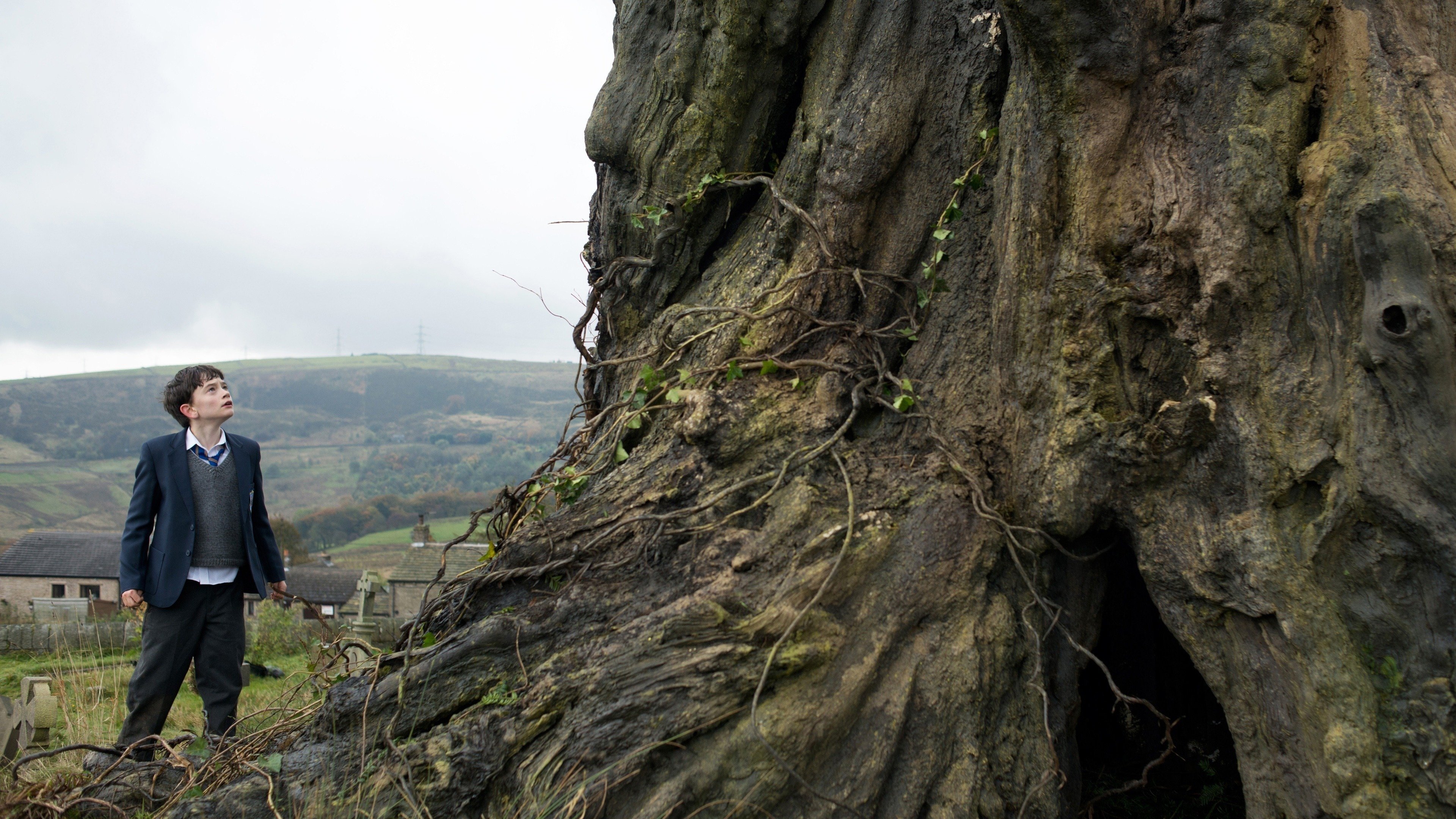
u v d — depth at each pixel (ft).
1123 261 10.61
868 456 12.25
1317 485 9.38
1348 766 8.86
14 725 14.55
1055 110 10.64
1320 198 9.39
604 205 16.05
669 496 12.10
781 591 10.39
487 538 13.96
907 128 12.95
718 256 15.34
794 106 15.15
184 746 13.76
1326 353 9.39
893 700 10.48
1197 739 15.20
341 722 11.00
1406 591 8.79
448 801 9.94
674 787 9.55
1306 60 9.89
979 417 12.14
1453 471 8.41
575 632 10.89
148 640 13.74
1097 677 15.43
